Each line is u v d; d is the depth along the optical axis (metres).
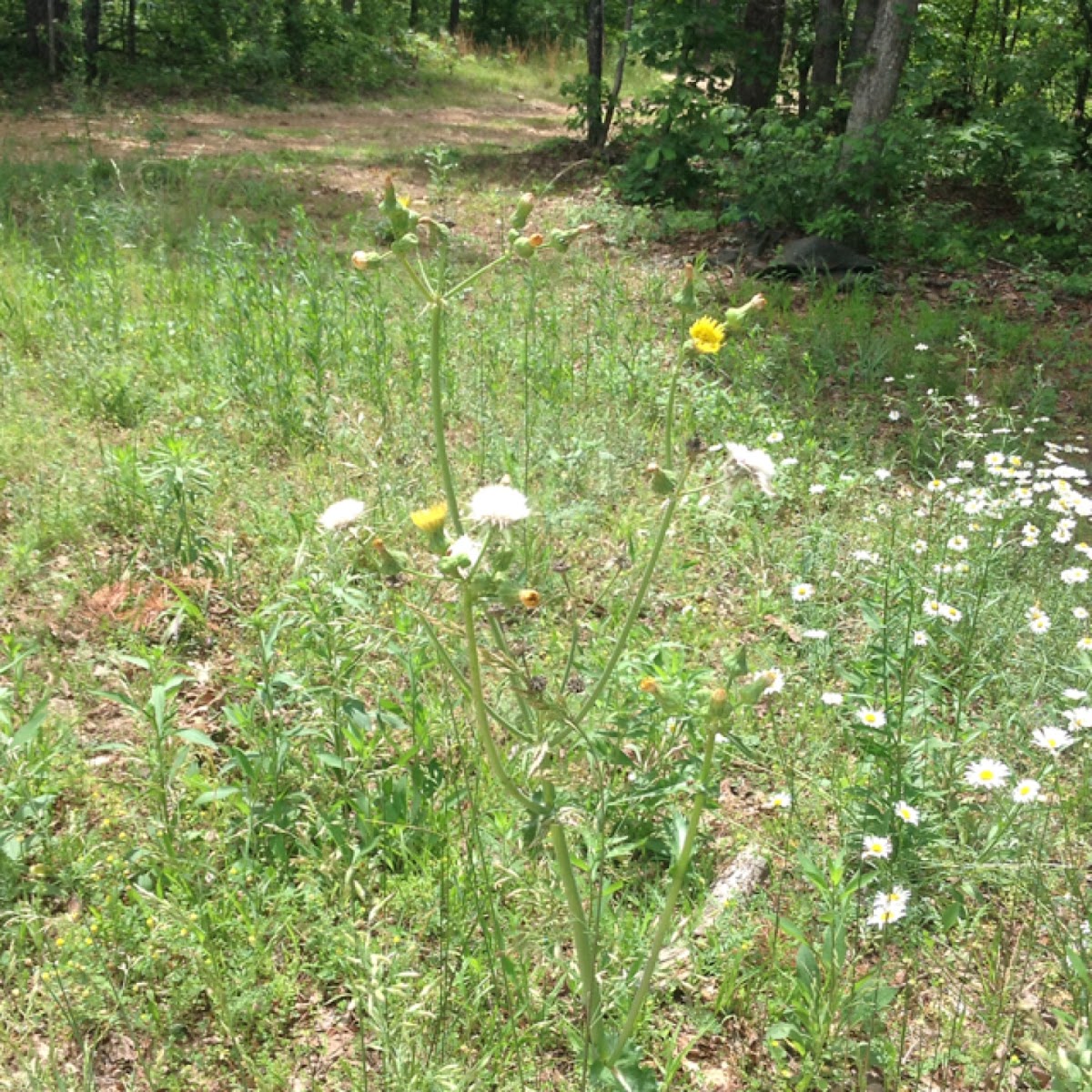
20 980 2.64
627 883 3.04
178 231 9.76
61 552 4.62
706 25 12.21
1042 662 4.05
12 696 3.58
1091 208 11.44
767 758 3.61
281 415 5.73
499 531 1.93
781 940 2.90
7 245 8.66
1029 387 7.67
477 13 27.47
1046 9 14.55
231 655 4.04
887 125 10.48
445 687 3.37
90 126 15.69
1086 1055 2.28
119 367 6.30
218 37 20.31
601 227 11.16
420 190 12.75
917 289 9.90
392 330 7.12
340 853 2.94
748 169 10.97
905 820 3.02
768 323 8.61
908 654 3.60
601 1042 2.26
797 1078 2.58
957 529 5.05
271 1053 2.58
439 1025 2.49
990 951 2.86
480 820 3.09
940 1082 2.58
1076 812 3.41
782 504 5.46
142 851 2.93
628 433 6.02
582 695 3.38
